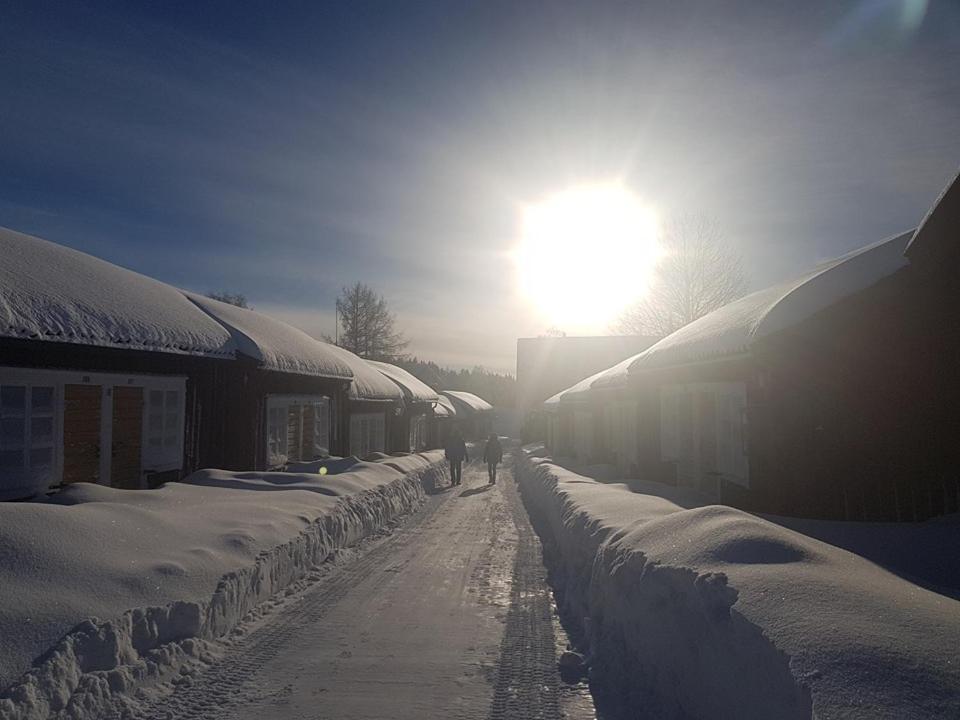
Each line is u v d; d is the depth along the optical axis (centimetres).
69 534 543
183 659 490
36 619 429
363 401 2217
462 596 712
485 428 6825
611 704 434
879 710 254
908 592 379
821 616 325
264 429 1312
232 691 455
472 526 1217
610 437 1956
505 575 814
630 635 482
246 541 678
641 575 479
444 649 544
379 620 622
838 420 859
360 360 2641
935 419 862
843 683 271
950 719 244
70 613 443
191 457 1095
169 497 801
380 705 436
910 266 855
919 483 854
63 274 939
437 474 2181
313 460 1612
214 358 1117
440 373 10981
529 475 2092
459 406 5744
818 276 895
